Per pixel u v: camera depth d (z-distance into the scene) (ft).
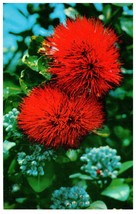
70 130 1.49
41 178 1.76
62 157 1.82
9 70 2.36
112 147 2.35
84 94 1.52
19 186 2.00
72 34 1.53
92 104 1.53
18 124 1.55
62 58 1.51
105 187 1.97
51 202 2.01
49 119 1.49
